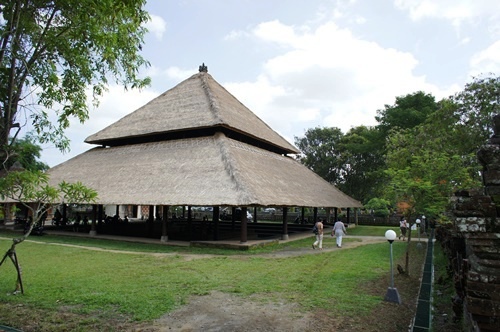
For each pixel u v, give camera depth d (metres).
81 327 6.17
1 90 6.50
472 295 3.56
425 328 6.38
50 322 6.41
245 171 18.92
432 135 20.08
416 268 11.90
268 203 16.50
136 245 17.80
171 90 30.27
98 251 15.66
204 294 8.34
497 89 17.81
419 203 11.10
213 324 6.45
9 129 6.44
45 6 6.71
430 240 20.16
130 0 6.23
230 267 11.88
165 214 19.22
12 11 6.31
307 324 6.46
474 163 14.91
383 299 8.00
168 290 8.60
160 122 26.00
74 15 6.86
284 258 14.04
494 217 3.57
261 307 7.42
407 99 35.44
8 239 20.12
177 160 21.23
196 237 22.56
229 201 15.74
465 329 5.39
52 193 7.45
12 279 9.62
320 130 48.75
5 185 6.83
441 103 20.83
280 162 27.94
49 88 7.38
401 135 24.11
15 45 6.43
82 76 7.80
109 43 7.22
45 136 7.13
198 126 23.30
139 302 7.55
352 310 7.22
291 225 30.52
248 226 30.39
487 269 3.54
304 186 25.48
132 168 22.23
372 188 43.12
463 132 18.14
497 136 4.11
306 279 10.02
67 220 31.50
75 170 25.00
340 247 17.89
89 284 9.09
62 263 12.44
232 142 23.00
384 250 16.61
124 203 18.33
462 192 3.85
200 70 32.25
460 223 3.72
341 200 29.52
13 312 6.91
